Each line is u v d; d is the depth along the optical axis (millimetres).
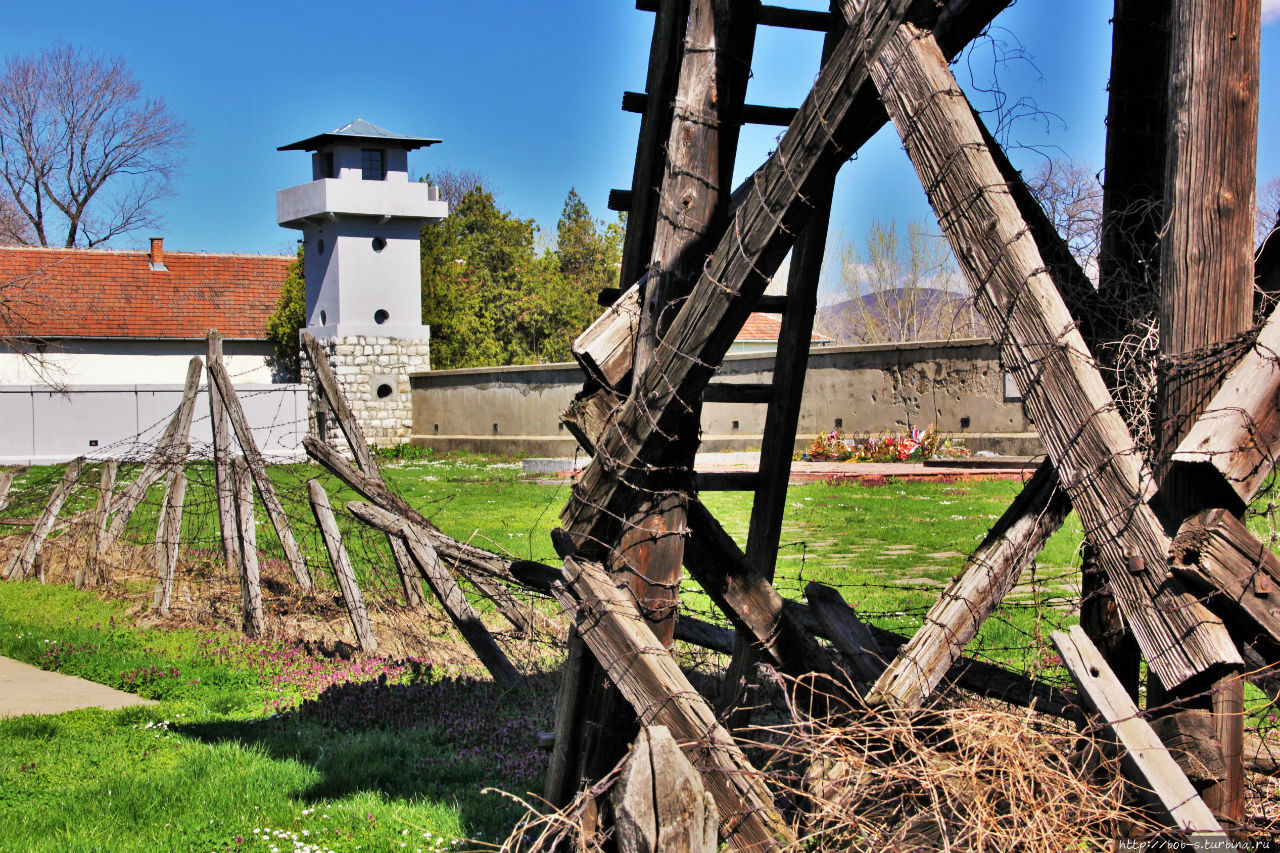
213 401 10820
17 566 12320
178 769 5723
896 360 24219
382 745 6020
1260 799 3713
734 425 28406
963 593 3582
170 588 10250
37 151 53594
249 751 6004
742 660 5461
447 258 42062
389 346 37188
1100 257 4031
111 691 7617
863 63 3217
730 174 3885
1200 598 2832
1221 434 2799
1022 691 4352
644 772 2762
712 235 3848
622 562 3934
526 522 15312
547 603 8219
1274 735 4391
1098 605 3957
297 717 6660
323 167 37906
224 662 8250
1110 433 2926
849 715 3809
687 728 3566
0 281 40844
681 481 3945
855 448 23766
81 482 16531
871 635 4668
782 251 3473
